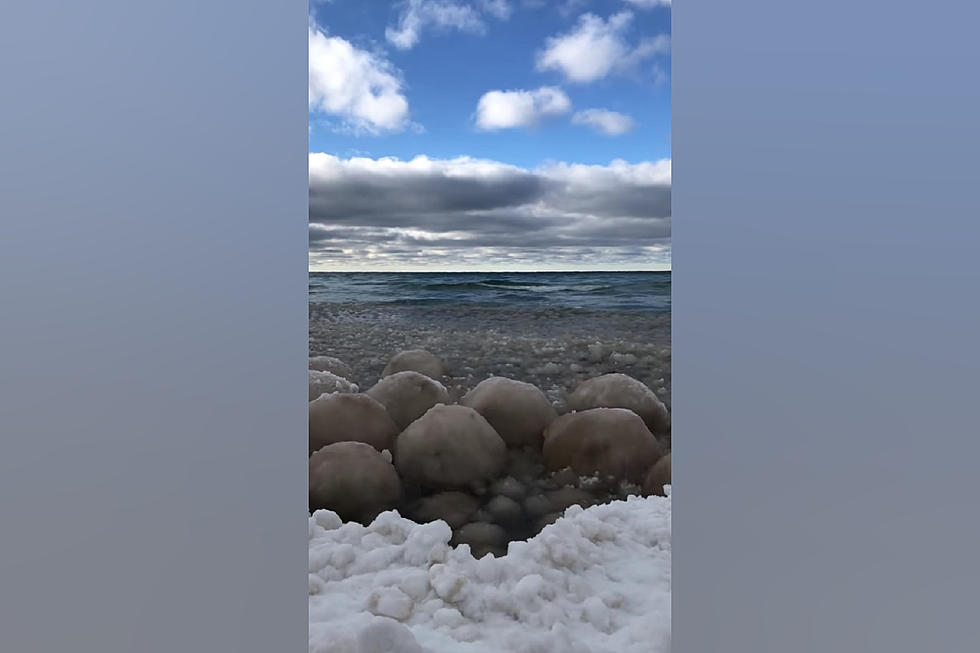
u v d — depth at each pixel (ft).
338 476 6.06
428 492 6.39
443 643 3.90
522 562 4.80
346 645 3.56
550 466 6.64
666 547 5.26
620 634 4.01
